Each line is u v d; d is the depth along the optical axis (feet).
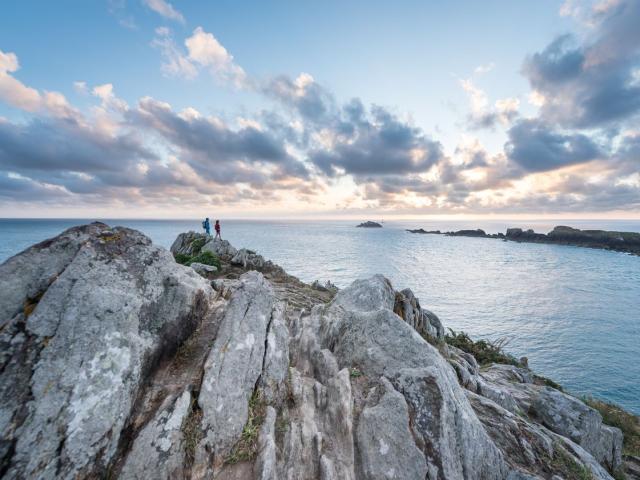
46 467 13.74
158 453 16.08
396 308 46.42
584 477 24.54
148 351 19.67
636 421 64.54
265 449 17.48
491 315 204.44
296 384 23.54
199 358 22.31
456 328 177.37
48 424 14.38
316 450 19.35
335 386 23.71
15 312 17.29
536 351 149.38
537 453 25.80
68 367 15.93
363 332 29.71
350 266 354.74
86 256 19.88
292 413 21.65
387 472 18.69
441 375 23.82
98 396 16.05
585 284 325.21
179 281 23.95
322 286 84.23
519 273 384.68
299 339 31.99
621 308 234.38
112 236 22.53
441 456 19.62
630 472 39.32
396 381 23.85
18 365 15.28
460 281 321.52
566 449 28.55
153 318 21.34
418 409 21.67
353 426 21.20
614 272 402.72
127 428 16.92
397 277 322.34
